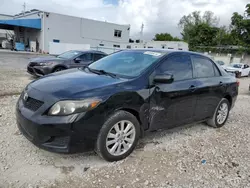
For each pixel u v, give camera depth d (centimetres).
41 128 251
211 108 444
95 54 958
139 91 305
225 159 331
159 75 320
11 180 243
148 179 266
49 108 256
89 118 260
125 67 357
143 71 329
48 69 819
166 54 368
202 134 429
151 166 295
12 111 456
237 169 304
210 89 421
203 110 423
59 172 265
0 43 3531
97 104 264
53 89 275
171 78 317
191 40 4566
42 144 257
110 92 279
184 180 270
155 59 353
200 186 260
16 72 1056
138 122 314
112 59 405
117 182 255
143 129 324
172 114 357
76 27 3397
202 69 424
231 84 482
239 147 379
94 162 292
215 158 332
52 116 252
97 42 3684
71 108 253
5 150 301
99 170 275
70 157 299
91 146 273
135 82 309
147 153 329
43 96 268
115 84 294
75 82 294
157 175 275
